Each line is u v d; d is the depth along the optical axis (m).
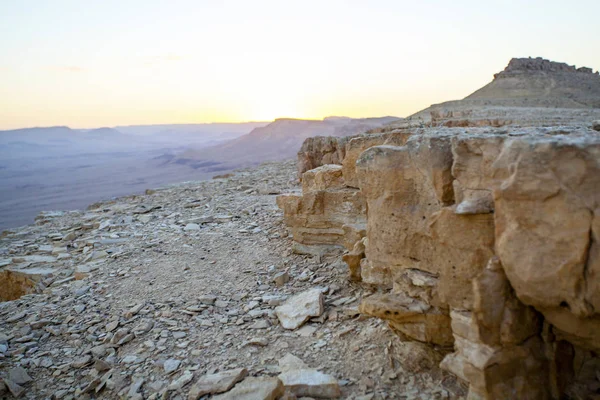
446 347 3.37
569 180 2.25
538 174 2.31
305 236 6.56
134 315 5.31
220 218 9.51
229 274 6.25
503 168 2.53
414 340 3.58
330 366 3.87
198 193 13.82
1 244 9.78
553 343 2.80
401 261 3.50
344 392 3.49
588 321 2.43
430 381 3.41
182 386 3.82
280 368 3.89
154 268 6.79
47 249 8.78
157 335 4.78
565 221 2.27
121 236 8.91
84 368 4.45
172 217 10.35
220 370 4.00
